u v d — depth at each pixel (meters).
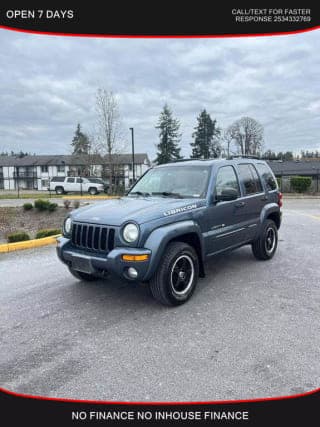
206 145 59.72
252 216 5.82
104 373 2.91
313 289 4.81
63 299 4.59
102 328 3.72
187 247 4.28
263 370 2.89
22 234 8.54
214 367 2.95
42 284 5.24
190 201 4.52
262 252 6.23
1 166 64.62
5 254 7.41
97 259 4.01
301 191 29.66
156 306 4.30
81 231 4.31
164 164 5.80
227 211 5.08
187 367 2.96
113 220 4.03
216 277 5.42
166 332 3.60
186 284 4.40
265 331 3.57
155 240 3.86
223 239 5.04
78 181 35.72
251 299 4.47
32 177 61.81
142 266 3.79
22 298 4.65
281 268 5.88
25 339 3.51
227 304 4.31
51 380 2.84
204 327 3.69
